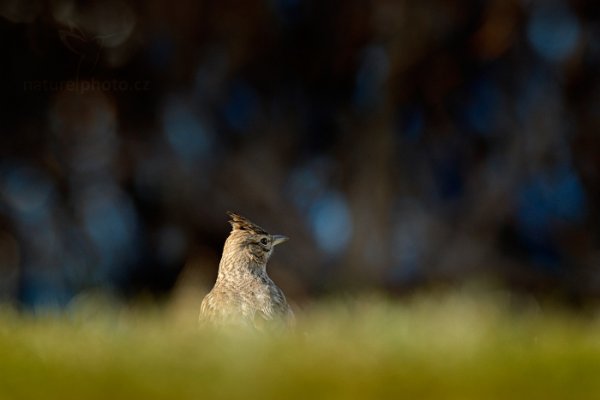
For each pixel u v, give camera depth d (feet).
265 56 75.15
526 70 75.87
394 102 75.20
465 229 77.15
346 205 77.92
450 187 78.64
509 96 76.38
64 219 74.74
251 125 77.71
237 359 20.25
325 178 79.20
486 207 77.05
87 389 19.31
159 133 74.43
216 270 76.64
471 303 29.96
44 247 74.54
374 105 75.87
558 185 78.38
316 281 76.07
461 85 76.02
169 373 19.85
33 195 74.33
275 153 77.97
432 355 21.35
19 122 71.41
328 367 20.08
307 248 76.59
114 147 73.77
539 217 78.48
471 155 77.77
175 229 76.43
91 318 29.01
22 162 73.15
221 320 27.58
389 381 19.65
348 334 24.58
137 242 76.69
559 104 76.59
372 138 76.02
